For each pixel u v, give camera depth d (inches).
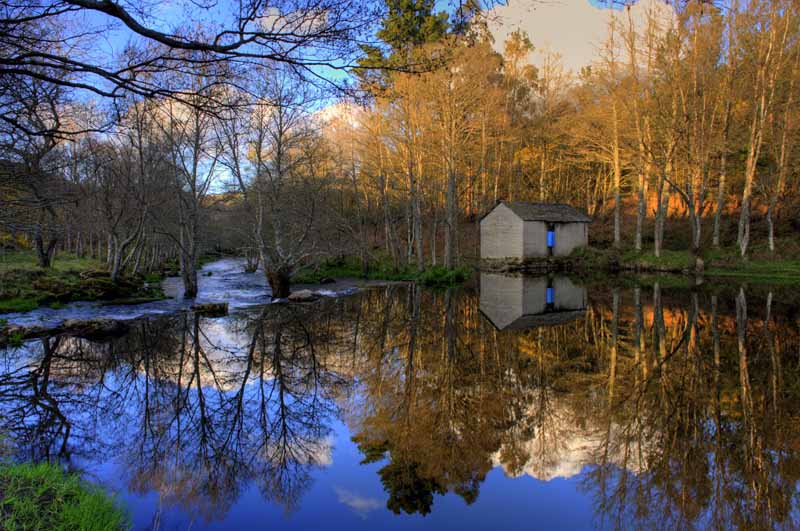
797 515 187.8
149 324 585.6
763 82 1029.2
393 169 1250.0
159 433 271.9
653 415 287.7
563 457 240.2
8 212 488.7
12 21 186.2
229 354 450.9
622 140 1274.6
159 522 180.9
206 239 1193.4
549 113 1464.1
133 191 789.9
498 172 1530.5
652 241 1403.8
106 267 983.6
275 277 813.2
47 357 436.1
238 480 218.5
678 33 1039.0
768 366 379.9
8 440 257.3
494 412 298.7
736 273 1013.8
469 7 202.8
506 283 1018.1
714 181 1409.9
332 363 418.6
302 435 270.7
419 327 573.3
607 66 1201.4
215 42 193.5
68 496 171.0
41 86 335.0
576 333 520.1
